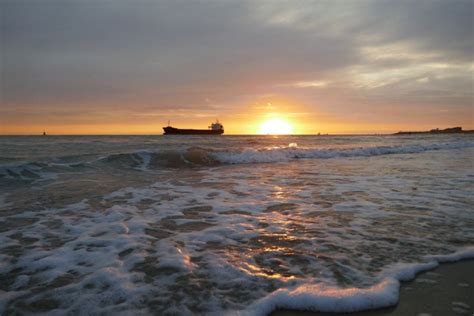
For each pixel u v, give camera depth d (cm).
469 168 1133
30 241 409
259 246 390
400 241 401
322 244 395
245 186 799
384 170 1095
